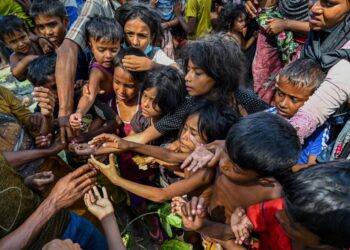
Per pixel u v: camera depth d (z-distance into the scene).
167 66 2.03
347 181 0.93
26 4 3.72
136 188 1.69
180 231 2.55
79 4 4.19
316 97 1.71
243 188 1.43
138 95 2.22
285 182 1.06
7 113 1.79
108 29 2.07
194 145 1.79
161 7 4.52
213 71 1.79
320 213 0.91
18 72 3.08
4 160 1.24
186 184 1.63
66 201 1.39
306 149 1.94
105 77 2.22
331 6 1.72
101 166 1.74
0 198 1.19
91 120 2.51
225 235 1.43
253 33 3.57
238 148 1.23
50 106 1.91
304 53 1.99
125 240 2.41
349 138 1.73
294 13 2.86
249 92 2.11
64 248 1.18
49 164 2.06
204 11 4.23
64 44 2.20
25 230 1.26
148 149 1.90
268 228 1.30
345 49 1.74
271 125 1.26
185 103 1.99
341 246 0.95
